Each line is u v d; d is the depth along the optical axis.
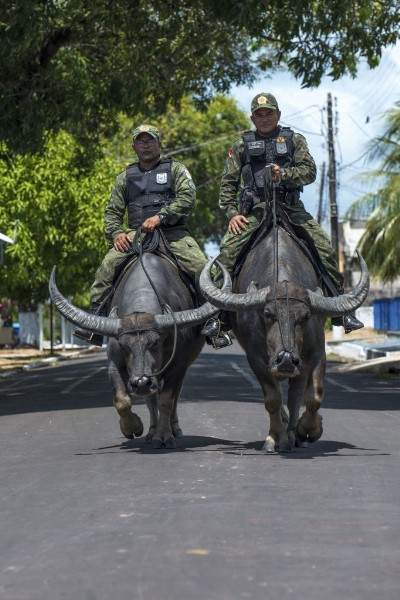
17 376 38.94
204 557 8.20
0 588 7.50
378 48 28.67
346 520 9.54
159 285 14.11
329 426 17.61
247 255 14.18
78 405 23.11
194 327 14.73
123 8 29.70
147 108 33.94
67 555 8.38
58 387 29.91
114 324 13.45
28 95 28.22
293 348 12.66
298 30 28.08
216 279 14.52
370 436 16.17
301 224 14.41
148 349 13.36
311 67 28.66
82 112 30.94
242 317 13.62
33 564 8.15
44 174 48.34
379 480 11.70
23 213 48.72
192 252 14.84
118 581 7.58
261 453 13.91
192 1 30.61
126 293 14.11
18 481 12.19
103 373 36.47
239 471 12.33
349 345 51.47
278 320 12.74
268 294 12.88
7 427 18.95
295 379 13.98
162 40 31.62
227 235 14.52
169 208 14.67
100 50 32.84
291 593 7.25
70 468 13.02
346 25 28.36
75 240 50.09
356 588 7.38
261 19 27.64
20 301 56.88
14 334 68.44
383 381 30.55
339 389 27.05
